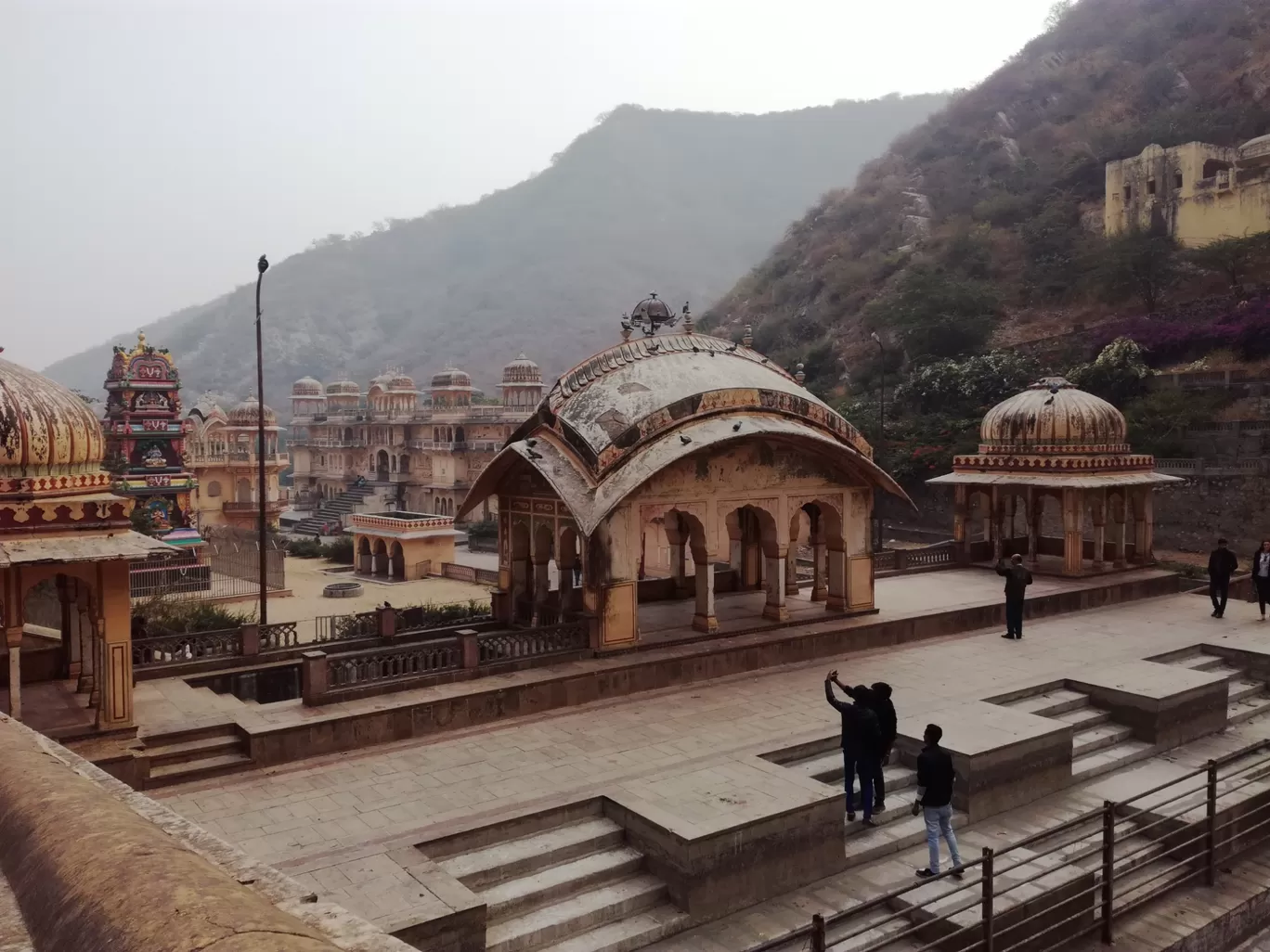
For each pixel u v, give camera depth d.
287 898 3.78
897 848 11.72
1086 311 59.28
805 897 10.59
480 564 52.69
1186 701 15.84
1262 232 51.06
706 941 9.72
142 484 45.38
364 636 18.09
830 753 13.89
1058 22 96.56
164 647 15.84
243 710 14.16
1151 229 59.66
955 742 12.88
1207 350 47.09
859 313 73.38
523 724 14.98
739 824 10.27
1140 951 10.80
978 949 9.98
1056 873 11.30
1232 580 27.17
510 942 9.24
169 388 46.56
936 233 75.81
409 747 13.90
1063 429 26.52
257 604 41.12
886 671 18.03
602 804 11.44
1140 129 69.62
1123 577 26.41
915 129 98.31
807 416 19.69
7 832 3.69
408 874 9.45
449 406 79.12
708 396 18.34
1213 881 12.48
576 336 181.12
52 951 2.56
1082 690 16.58
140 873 2.85
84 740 12.58
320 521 75.94
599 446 17.22
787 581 22.91
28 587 12.52
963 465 28.52
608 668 16.41
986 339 59.91
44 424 12.99
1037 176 75.50
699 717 15.24
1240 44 73.25
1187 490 39.97
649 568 29.41
